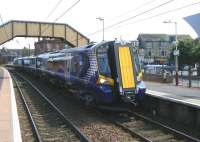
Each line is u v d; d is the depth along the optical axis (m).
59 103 26.67
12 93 29.17
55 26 66.75
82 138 14.61
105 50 20.98
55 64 35.56
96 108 22.25
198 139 14.67
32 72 64.00
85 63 22.66
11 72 92.88
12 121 16.33
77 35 67.62
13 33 65.00
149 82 54.12
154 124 17.81
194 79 52.28
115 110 20.97
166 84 49.34
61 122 18.86
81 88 23.78
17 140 12.69
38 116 21.02
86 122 18.70
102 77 20.72
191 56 83.75
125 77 20.47
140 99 21.20
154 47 133.75
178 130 16.72
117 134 15.77
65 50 29.91
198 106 16.86
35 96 32.22
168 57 103.88
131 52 20.86
